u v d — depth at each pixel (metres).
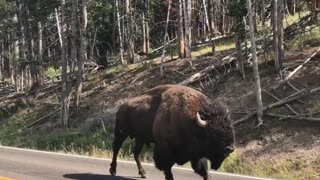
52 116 29.11
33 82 36.66
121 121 11.12
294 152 16.30
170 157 9.62
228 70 23.64
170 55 31.70
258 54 23.45
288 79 20.08
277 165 15.92
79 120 26.92
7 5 39.00
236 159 16.97
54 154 16.25
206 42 34.28
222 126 8.89
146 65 30.55
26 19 37.34
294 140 16.89
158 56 33.19
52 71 41.31
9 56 45.88
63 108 26.97
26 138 26.83
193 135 9.20
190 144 9.28
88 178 11.06
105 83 30.33
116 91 28.41
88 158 15.23
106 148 20.64
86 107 27.78
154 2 38.41
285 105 18.84
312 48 22.66
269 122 18.39
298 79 20.03
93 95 29.11
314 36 23.94
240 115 19.84
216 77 23.59
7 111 33.06
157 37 45.44
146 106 10.48
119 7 35.47
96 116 26.19
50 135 25.36
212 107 9.05
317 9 23.91
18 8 38.41
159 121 9.74
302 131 17.16
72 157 15.41
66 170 12.38
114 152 11.49
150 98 10.53
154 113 10.24
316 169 15.12
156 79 27.47
